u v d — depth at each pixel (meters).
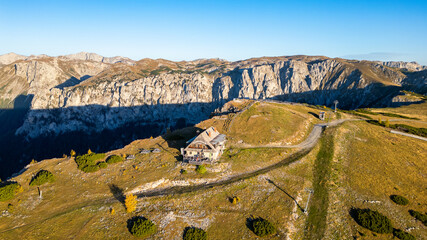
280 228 38.25
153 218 41.34
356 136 70.75
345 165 55.28
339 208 42.44
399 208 42.16
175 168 56.59
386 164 55.31
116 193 49.00
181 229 39.28
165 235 38.19
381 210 41.66
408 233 36.91
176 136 77.31
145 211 43.16
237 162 58.22
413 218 40.03
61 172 57.97
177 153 65.31
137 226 38.41
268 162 57.88
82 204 45.72
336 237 36.84
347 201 44.00
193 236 36.97
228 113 97.50
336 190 46.78
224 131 78.94
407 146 64.62
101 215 42.34
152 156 64.56
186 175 53.41
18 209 44.12
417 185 48.19
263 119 83.06
